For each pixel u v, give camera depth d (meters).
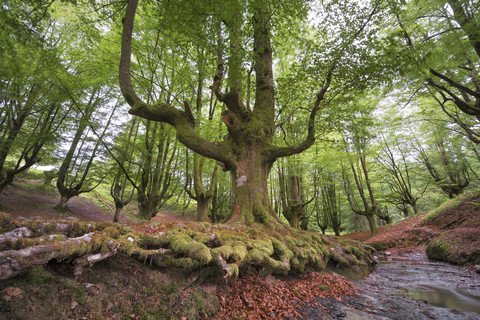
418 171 22.81
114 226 3.41
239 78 6.98
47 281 2.18
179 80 11.51
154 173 11.98
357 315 3.91
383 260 11.30
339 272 6.73
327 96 9.95
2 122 9.25
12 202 11.97
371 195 20.02
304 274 5.79
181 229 4.36
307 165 17.69
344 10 7.06
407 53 6.20
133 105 6.36
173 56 11.27
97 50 10.64
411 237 15.30
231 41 6.48
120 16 8.53
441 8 7.27
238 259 4.00
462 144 17.27
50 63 8.06
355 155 16.86
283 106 10.99
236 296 4.02
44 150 11.36
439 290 5.50
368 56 6.75
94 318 2.26
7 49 6.44
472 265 7.74
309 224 35.41
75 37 9.65
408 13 8.12
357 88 7.84
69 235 2.89
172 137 12.58
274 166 20.00
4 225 2.37
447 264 9.01
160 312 2.80
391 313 4.02
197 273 3.62
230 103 7.27
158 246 3.50
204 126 11.25
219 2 5.59
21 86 8.49
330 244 7.45
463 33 6.71
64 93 9.42
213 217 19.38
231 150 7.45
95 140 10.69
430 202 24.00
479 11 6.29
